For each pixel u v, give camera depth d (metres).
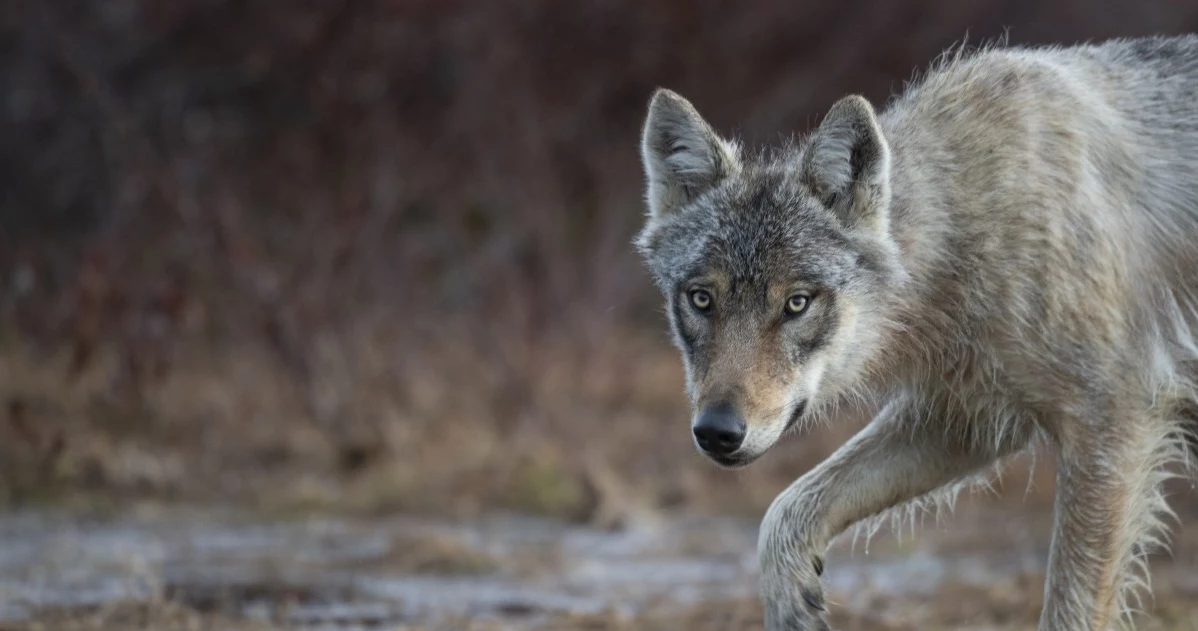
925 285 8.27
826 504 8.61
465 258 18.19
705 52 20.48
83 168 18.50
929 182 8.29
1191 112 8.57
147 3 19.16
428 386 16.67
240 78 18.86
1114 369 8.05
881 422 8.73
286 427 16.12
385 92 18.83
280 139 18.44
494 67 19.12
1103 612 8.08
